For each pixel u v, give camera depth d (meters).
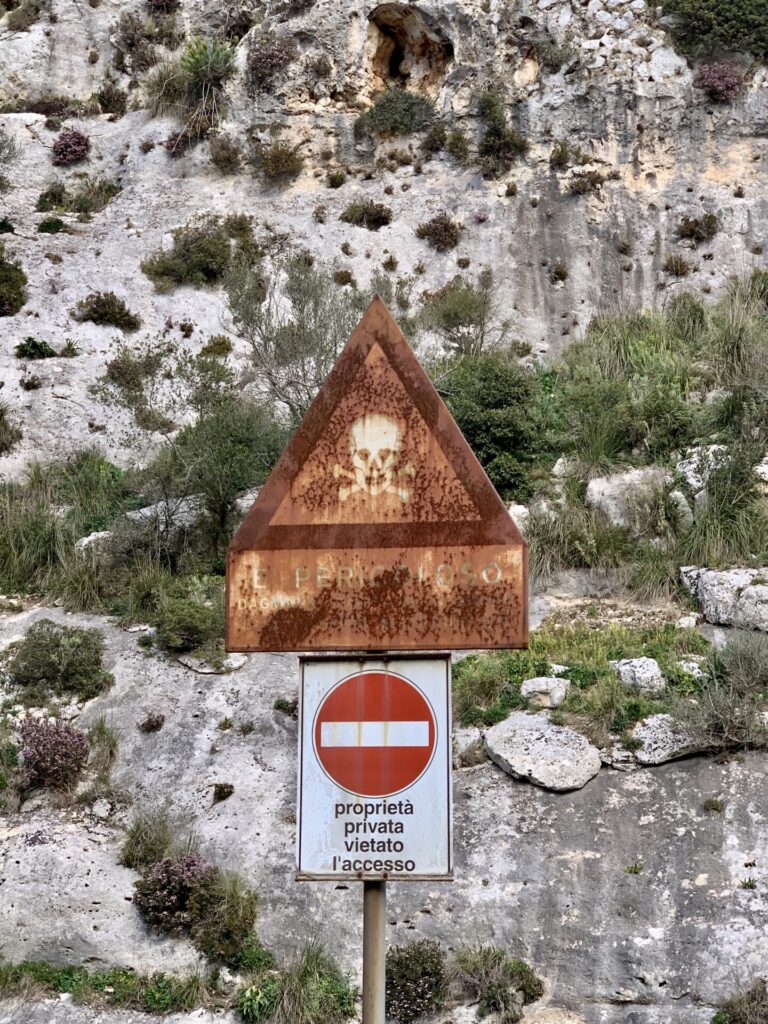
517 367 23.00
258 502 6.66
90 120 30.62
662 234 27.00
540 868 14.23
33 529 20.80
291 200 28.06
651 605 18.11
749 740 14.92
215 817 15.41
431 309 24.52
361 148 28.72
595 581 18.77
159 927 14.24
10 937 14.24
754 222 26.89
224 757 16.22
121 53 31.98
